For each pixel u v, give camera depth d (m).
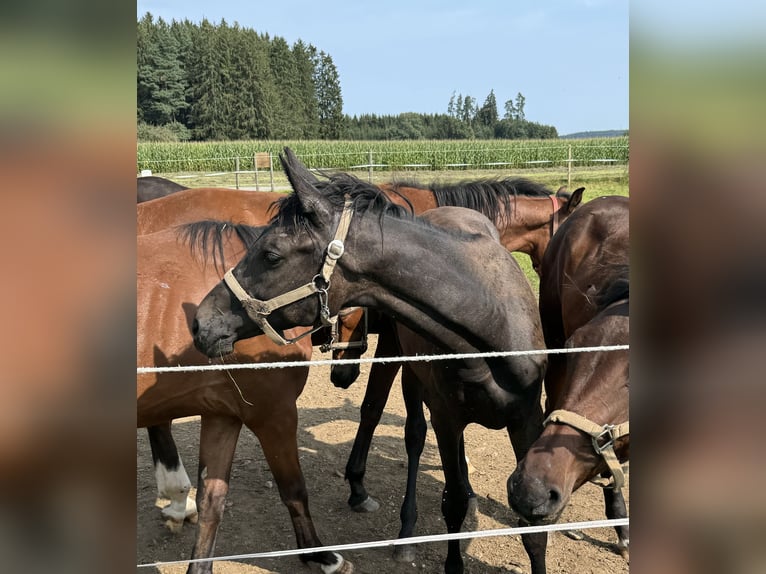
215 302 2.55
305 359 3.15
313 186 2.55
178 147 33.25
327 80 68.75
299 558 3.47
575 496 4.23
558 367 3.40
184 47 53.03
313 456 4.81
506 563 3.54
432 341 2.78
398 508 4.14
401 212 2.71
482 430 5.34
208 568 2.91
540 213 5.82
